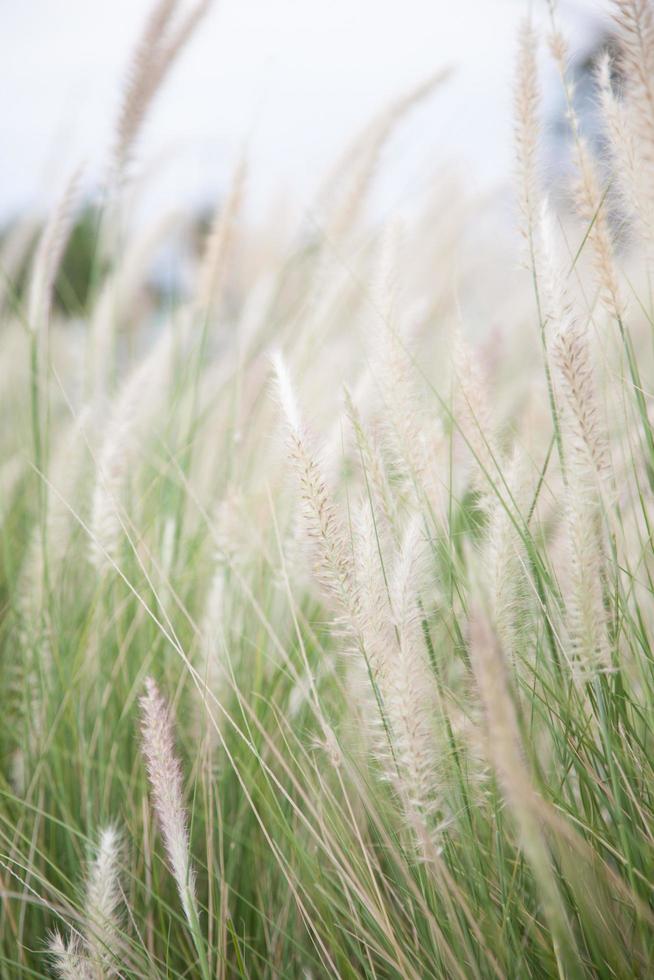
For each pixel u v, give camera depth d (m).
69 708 1.11
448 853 0.94
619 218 0.95
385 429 0.99
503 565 0.94
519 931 0.93
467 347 1.00
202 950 0.89
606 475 0.91
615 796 0.90
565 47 0.95
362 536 0.90
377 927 0.95
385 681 0.89
